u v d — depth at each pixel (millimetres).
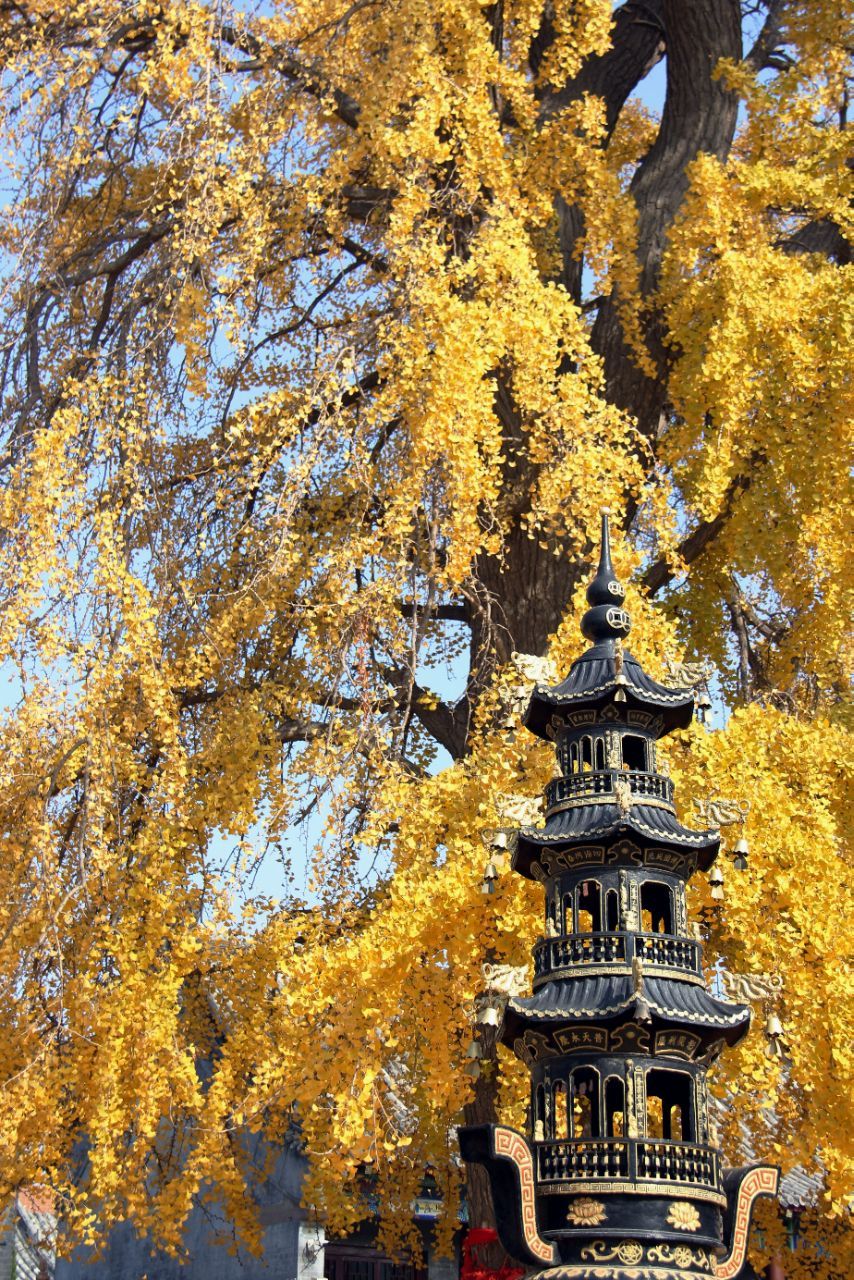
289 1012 11172
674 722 8531
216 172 13445
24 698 11711
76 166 13945
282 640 14320
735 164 15141
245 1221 12078
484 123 13984
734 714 12242
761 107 15562
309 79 14539
